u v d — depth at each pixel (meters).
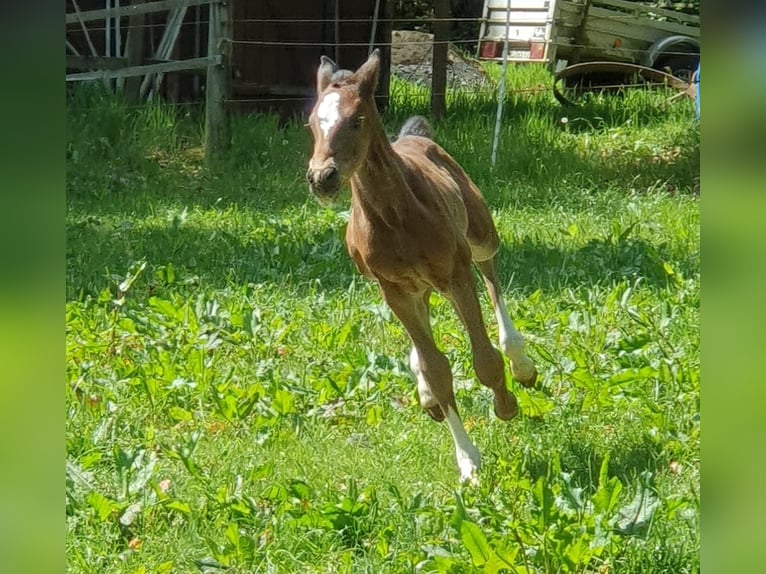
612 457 4.31
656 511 3.56
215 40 9.78
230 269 6.78
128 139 10.16
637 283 6.26
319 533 3.76
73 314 5.88
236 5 11.53
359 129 3.97
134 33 11.05
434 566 3.44
